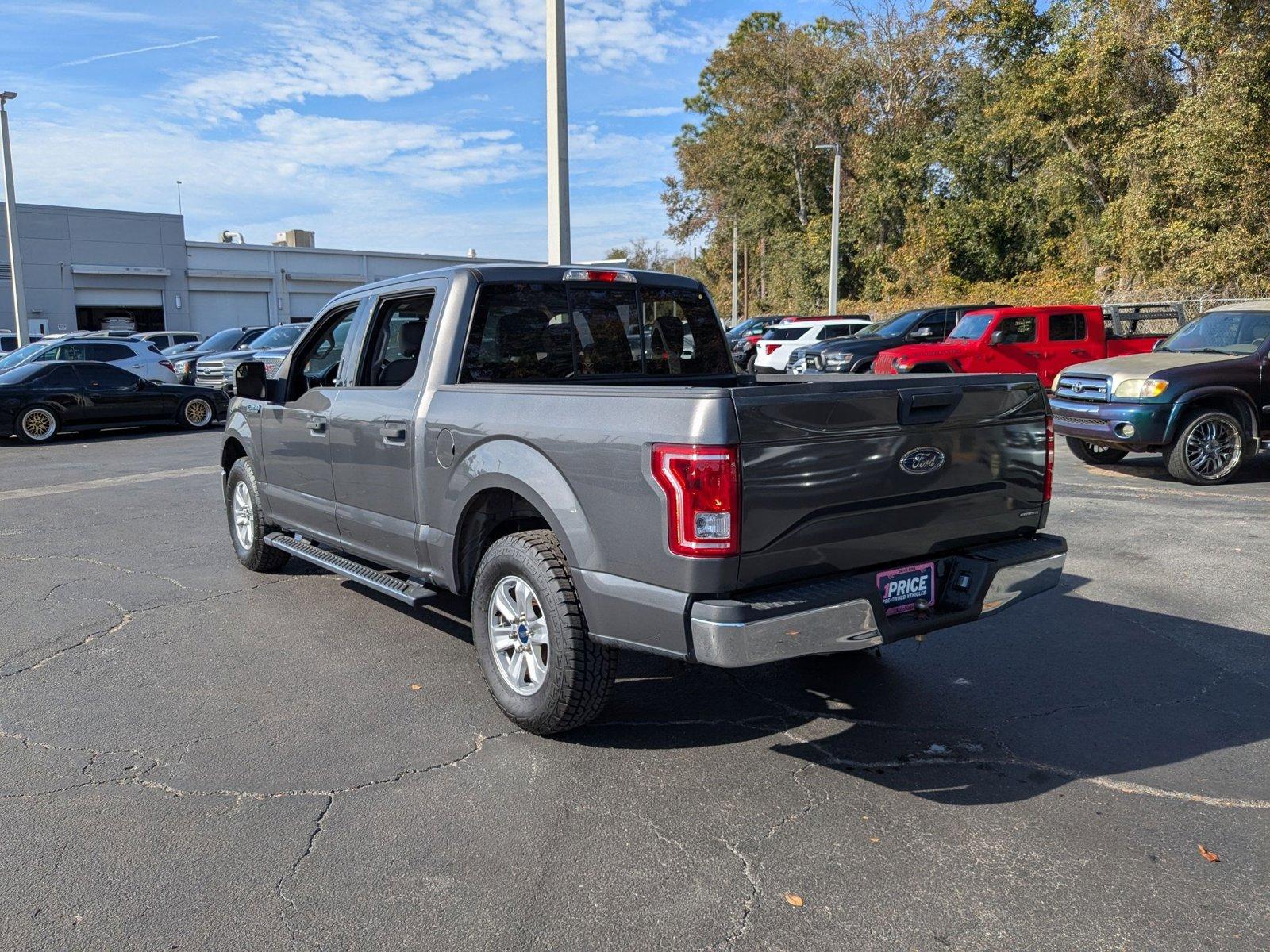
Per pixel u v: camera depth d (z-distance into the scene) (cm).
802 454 340
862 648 357
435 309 472
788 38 4600
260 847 324
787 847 324
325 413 542
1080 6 2945
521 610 413
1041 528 432
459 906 291
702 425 324
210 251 4606
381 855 319
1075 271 3556
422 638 546
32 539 806
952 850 322
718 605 327
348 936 277
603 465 357
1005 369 1583
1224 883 302
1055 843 326
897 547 375
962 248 4038
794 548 343
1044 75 3158
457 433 432
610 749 402
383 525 501
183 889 300
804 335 2488
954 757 394
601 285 510
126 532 836
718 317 565
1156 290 2511
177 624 571
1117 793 361
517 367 478
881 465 363
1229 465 1006
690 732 418
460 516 437
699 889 300
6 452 1498
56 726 423
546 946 272
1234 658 502
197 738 411
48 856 318
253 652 521
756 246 5441
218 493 1051
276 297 4838
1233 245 2289
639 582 349
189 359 2334
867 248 4472
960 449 389
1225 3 2275
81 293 4241
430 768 383
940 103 4359
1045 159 3747
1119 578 650
